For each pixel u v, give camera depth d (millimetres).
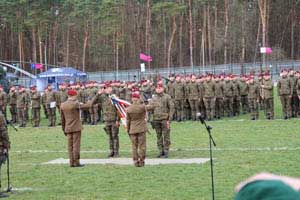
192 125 41906
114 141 28719
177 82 46125
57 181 22344
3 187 21484
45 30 122812
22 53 131500
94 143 34250
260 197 2307
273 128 37500
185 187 19953
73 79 75125
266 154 26750
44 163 27453
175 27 122625
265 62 99875
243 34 113000
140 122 25031
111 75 112062
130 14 135250
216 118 46531
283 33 127312
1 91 48562
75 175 23578
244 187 2371
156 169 24141
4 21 133375
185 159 26578
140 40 134875
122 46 131250
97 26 130000
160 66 133125
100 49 134250
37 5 122750
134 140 25078
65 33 135125
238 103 47812
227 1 115562
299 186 2367
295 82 43125
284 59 117750
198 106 45844
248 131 36406
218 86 46094
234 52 121438
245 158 25828
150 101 28094
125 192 19594
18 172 24844
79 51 136875
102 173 23781
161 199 18188
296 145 29359
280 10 127812
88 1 128375
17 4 125062
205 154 27875
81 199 18797
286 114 43438
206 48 127312
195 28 127250
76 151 25859
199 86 45625
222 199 17844
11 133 43000
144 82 45781
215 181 20812
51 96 48094
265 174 2459
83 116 47469
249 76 46156
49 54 135375
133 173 23406
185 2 125125
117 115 28500
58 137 38938
